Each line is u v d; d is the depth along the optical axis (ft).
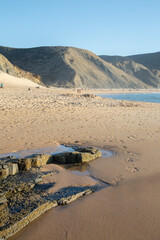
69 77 603.26
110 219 13.79
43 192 16.47
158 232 12.66
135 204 15.39
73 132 35.37
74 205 15.24
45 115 48.78
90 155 23.89
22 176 18.95
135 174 20.18
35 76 393.09
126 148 27.68
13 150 26.37
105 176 19.94
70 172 20.77
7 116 45.32
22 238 12.21
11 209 13.88
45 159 22.63
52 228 13.00
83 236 12.41
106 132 35.76
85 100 89.76
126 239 12.18
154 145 28.86
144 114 56.65
